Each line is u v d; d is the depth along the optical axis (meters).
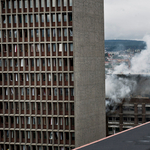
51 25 81.12
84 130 85.69
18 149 85.94
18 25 82.88
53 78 82.50
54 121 83.69
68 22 81.00
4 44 84.06
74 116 82.50
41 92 82.88
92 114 88.19
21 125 85.12
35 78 82.81
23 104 84.62
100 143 33.56
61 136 83.69
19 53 83.56
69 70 81.81
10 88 84.94
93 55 87.44
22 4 82.00
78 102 83.19
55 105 83.38
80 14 82.31
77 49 81.81
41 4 81.81
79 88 83.19
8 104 84.56
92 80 87.38
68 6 80.94
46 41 81.62
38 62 82.81
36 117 83.69
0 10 83.25
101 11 90.12
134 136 36.16
